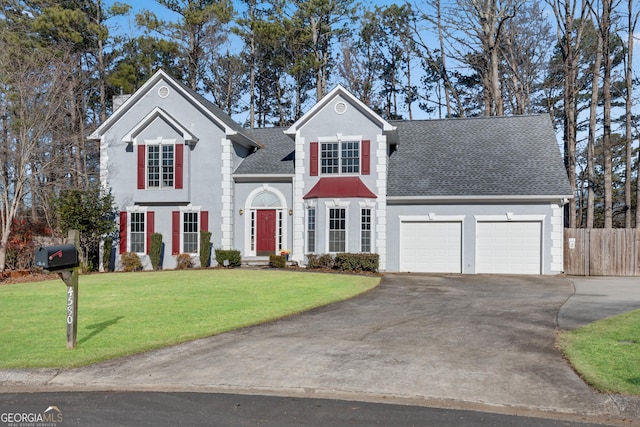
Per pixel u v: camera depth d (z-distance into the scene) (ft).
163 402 21.84
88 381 24.71
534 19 120.98
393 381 23.81
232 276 63.77
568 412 20.26
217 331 33.94
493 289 54.70
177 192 80.02
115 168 83.35
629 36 91.45
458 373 24.75
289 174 79.41
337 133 77.15
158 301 45.50
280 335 32.86
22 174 80.28
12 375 25.43
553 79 124.26
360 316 39.11
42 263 27.84
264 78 154.40
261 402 21.68
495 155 78.84
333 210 75.25
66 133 92.27
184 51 134.00
